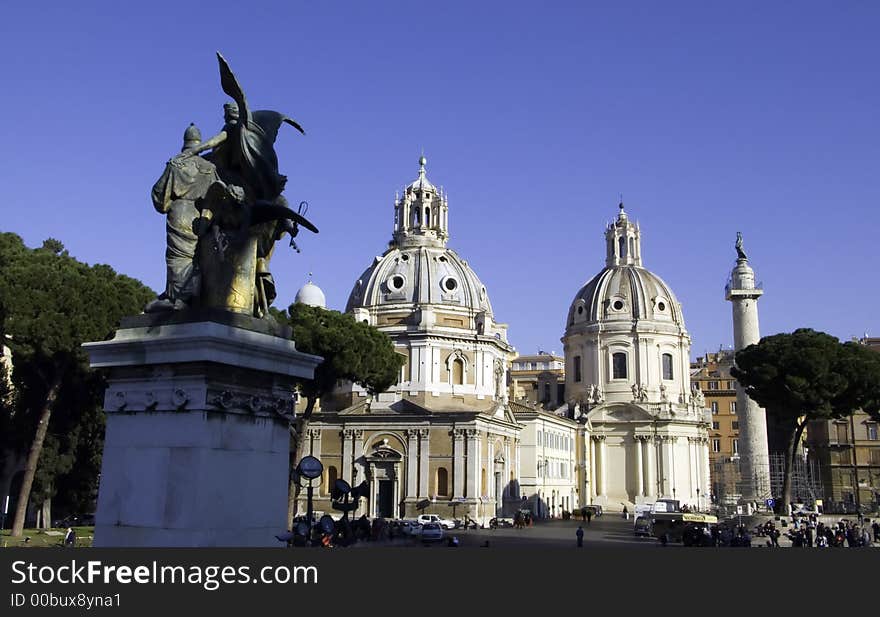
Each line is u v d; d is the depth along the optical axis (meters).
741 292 81.44
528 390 143.38
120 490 10.88
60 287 40.69
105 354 11.21
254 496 11.18
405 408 79.19
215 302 11.46
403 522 61.28
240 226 11.77
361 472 79.00
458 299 89.50
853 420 108.25
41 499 47.28
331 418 80.31
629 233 127.06
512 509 87.88
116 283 43.72
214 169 12.39
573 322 124.69
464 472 76.56
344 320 57.09
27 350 40.47
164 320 11.25
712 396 142.00
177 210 11.91
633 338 118.06
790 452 67.81
